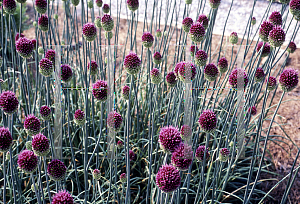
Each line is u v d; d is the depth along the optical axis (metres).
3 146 0.54
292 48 0.80
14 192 0.61
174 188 0.53
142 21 2.07
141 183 0.87
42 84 0.84
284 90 0.64
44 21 0.76
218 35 1.91
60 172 0.58
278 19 0.68
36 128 0.59
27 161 0.55
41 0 0.74
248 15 2.26
